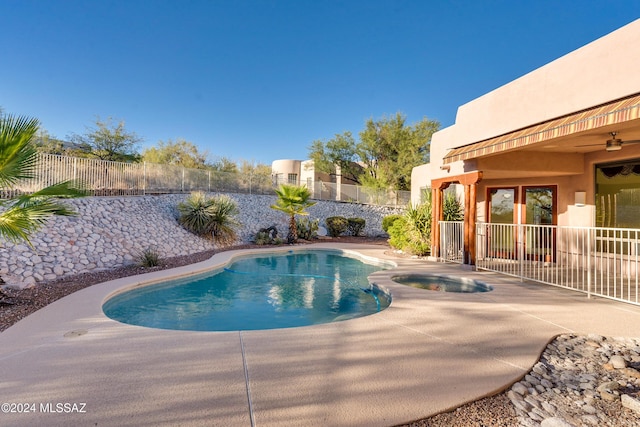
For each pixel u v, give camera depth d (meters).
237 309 7.50
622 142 7.28
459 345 4.30
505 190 12.60
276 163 41.28
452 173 11.11
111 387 3.19
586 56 6.27
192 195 17.34
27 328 4.99
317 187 30.31
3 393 3.08
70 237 10.62
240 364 3.72
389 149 36.19
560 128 6.19
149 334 4.73
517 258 12.05
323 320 6.77
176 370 3.57
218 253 14.65
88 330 4.92
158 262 11.53
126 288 8.09
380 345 4.30
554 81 6.98
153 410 2.80
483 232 11.99
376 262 13.37
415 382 3.31
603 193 9.35
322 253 16.70
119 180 16.28
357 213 28.05
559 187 10.90
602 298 6.73
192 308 7.54
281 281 10.41
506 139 7.73
